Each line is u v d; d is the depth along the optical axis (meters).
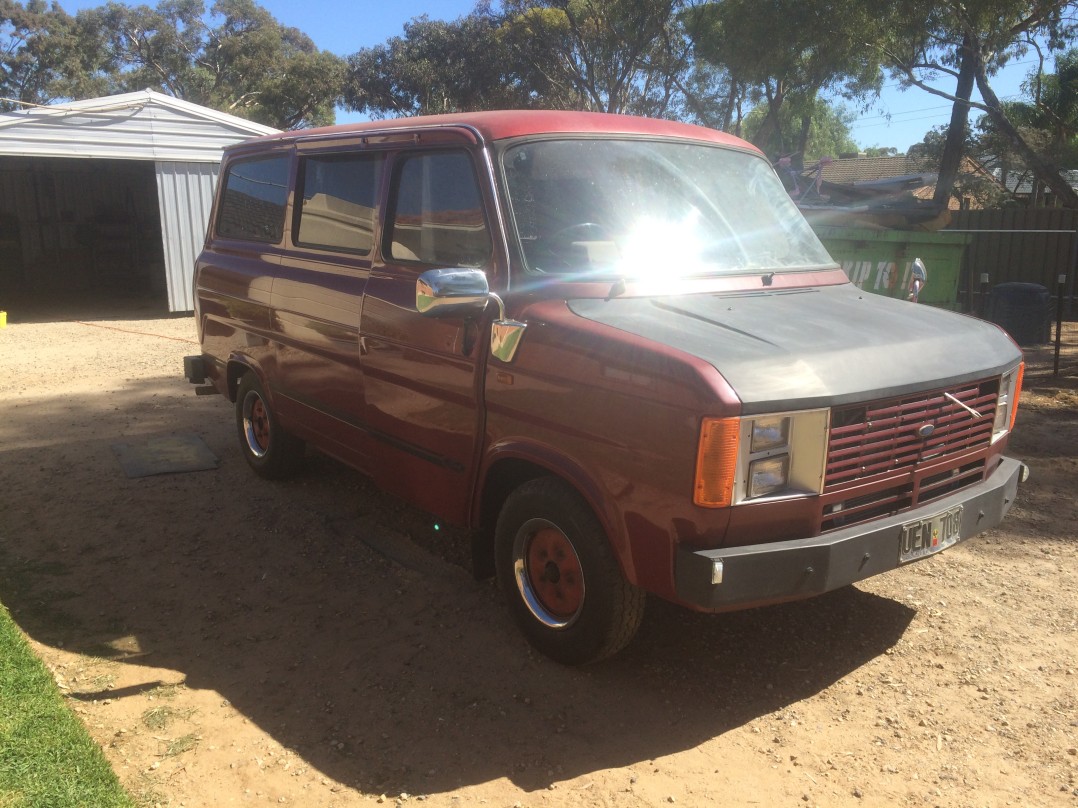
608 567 3.32
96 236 20.92
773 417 2.95
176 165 15.19
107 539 5.10
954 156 16.91
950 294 9.45
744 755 3.18
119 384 9.28
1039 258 15.95
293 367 5.13
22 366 10.40
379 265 4.34
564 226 3.75
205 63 51.19
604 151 4.03
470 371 3.72
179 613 4.24
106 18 49.03
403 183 4.23
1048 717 3.42
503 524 3.75
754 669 3.73
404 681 3.64
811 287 4.12
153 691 3.57
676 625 4.07
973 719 3.41
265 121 48.66
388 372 4.23
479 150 3.79
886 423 3.22
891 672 3.72
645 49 25.38
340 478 6.08
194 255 15.63
